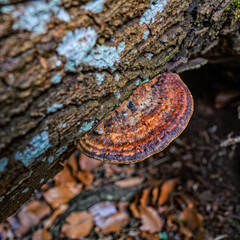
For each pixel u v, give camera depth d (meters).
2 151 0.27
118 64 0.34
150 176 0.60
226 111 0.61
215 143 0.62
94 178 0.59
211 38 0.43
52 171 0.40
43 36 0.24
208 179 0.61
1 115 0.25
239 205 0.59
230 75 0.58
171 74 0.41
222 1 0.39
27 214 0.53
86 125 0.37
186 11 0.38
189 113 0.39
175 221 0.56
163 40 0.38
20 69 0.24
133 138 0.38
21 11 0.22
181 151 0.62
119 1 0.29
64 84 0.29
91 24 0.28
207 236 0.56
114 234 0.54
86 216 0.54
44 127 0.30
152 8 0.33
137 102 0.39
